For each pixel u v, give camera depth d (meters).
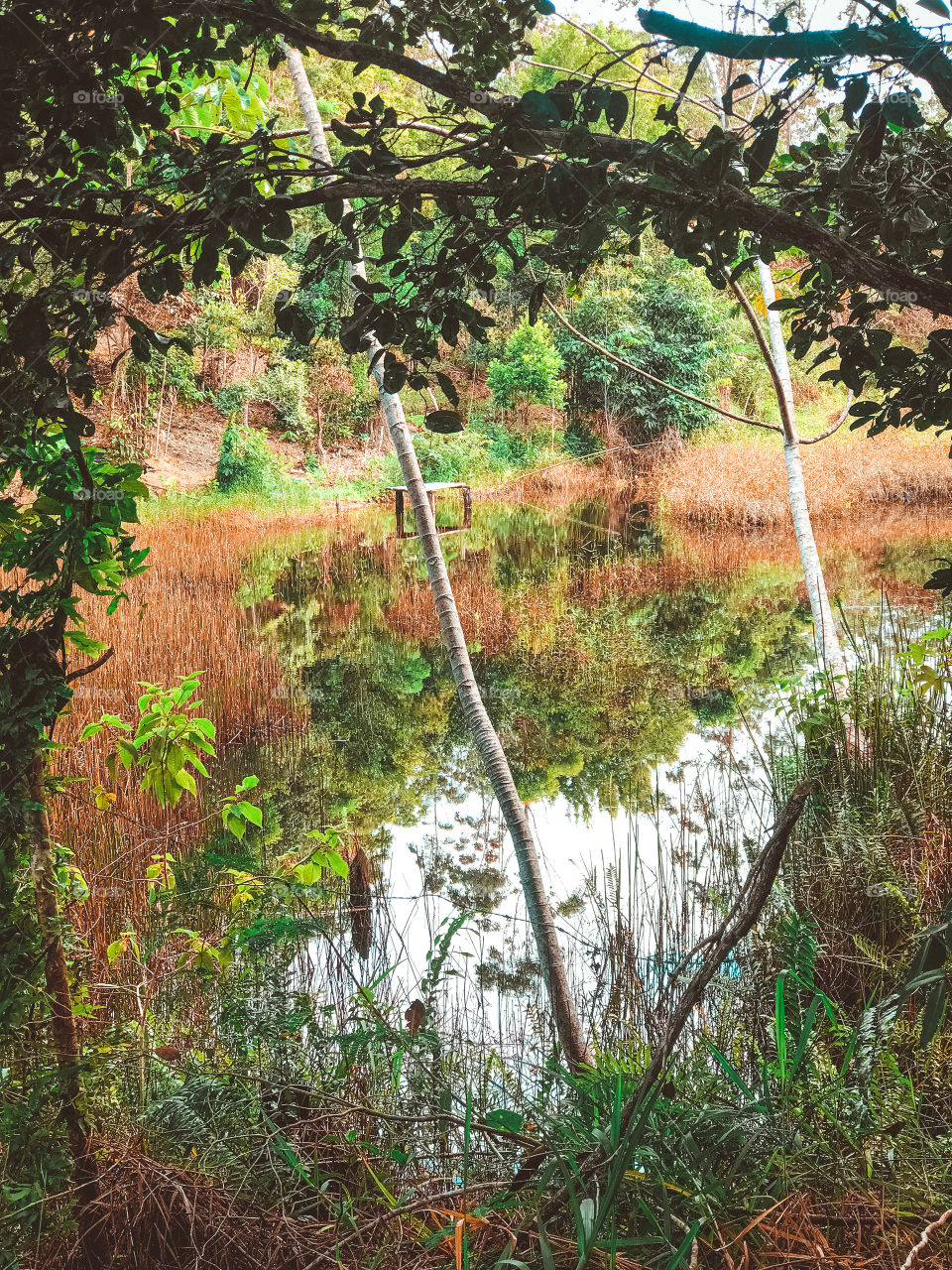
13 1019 1.87
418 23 1.48
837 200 1.38
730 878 4.07
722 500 18.31
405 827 5.76
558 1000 3.08
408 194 1.38
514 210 1.36
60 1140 1.87
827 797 3.59
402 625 11.57
